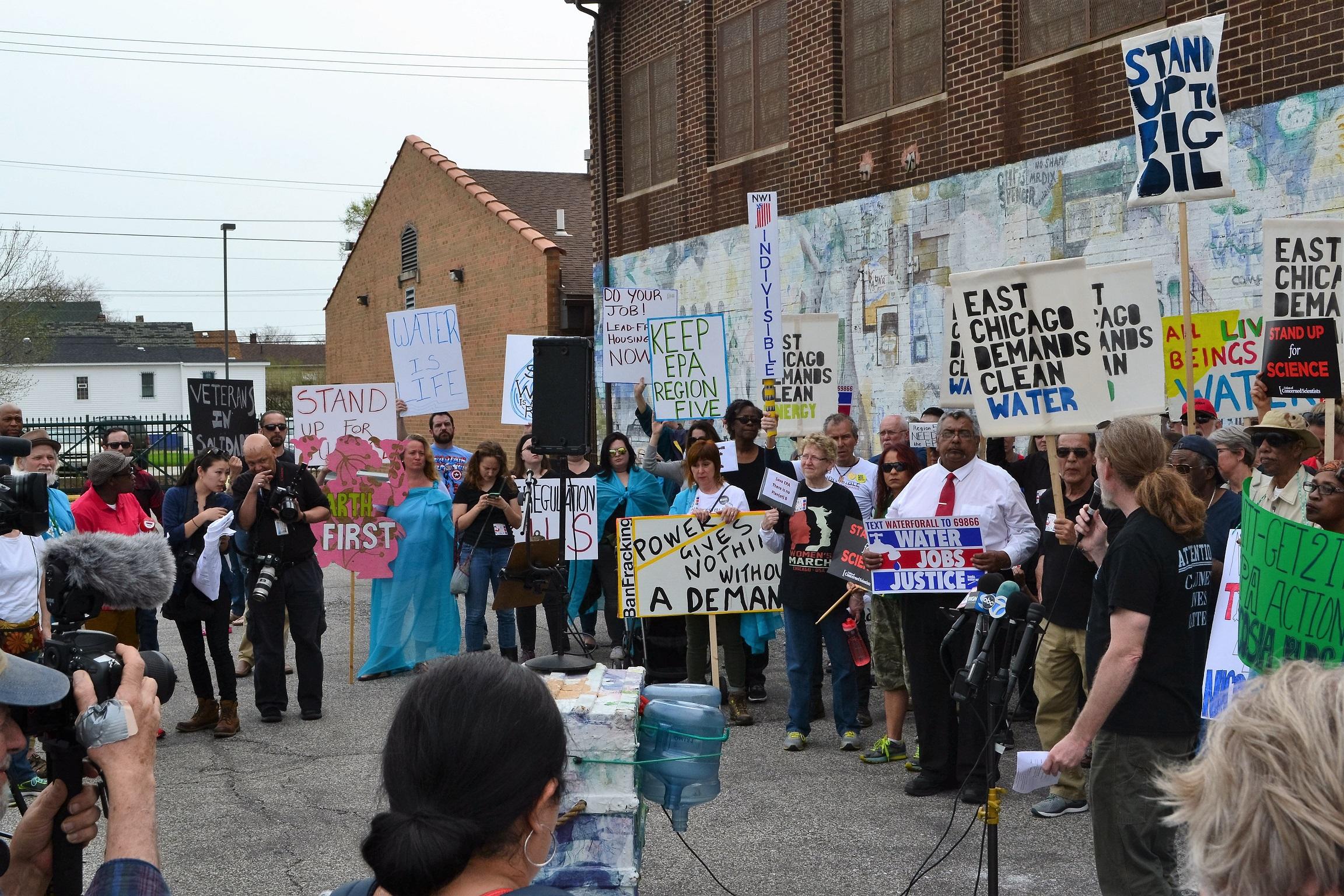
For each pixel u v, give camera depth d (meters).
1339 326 7.00
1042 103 11.22
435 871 1.69
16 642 6.35
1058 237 11.12
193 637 8.06
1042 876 5.37
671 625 9.17
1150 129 6.91
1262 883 1.29
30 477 2.80
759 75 15.52
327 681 9.77
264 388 78.25
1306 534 3.65
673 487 11.09
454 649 10.12
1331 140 8.80
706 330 11.20
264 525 8.33
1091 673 4.23
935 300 12.63
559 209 23.20
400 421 12.40
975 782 6.41
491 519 9.95
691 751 4.14
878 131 13.31
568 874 3.94
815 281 14.42
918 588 6.56
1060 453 6.37
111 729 1.91
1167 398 8.77
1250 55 9.35
